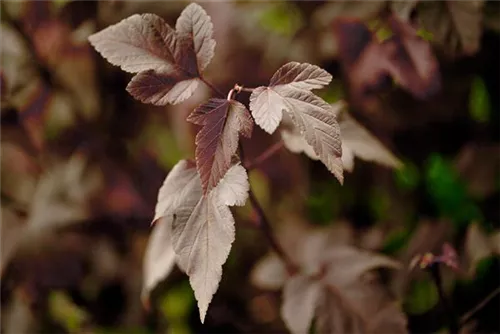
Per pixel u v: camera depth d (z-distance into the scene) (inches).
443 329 27.5
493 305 26.6
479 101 30.0
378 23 27.4
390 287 28.5
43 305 30.9
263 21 30.3
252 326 32.4
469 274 26.2
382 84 28.4
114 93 32.4
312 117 20.9
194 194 22.0
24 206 31.0
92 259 31.3
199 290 21.2
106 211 32.0
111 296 31.9
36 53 29.9
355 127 25.2
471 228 26.8
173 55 22.3
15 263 30.2
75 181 31.9
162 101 22.0
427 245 28.8
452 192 30.5
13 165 31.0
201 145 20.8
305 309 25.6
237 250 33.8
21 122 30.2
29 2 29.3
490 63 29.0
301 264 28.6
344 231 30.2
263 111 21.0
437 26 26.2
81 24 29.5
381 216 32.2
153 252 26.4
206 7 30.2
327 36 29.3
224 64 30.2
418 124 30.0
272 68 30.2
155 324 32.8
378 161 24.7
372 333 25.2
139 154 33.5
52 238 30.7
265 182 33.9
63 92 31.0
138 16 22.4
